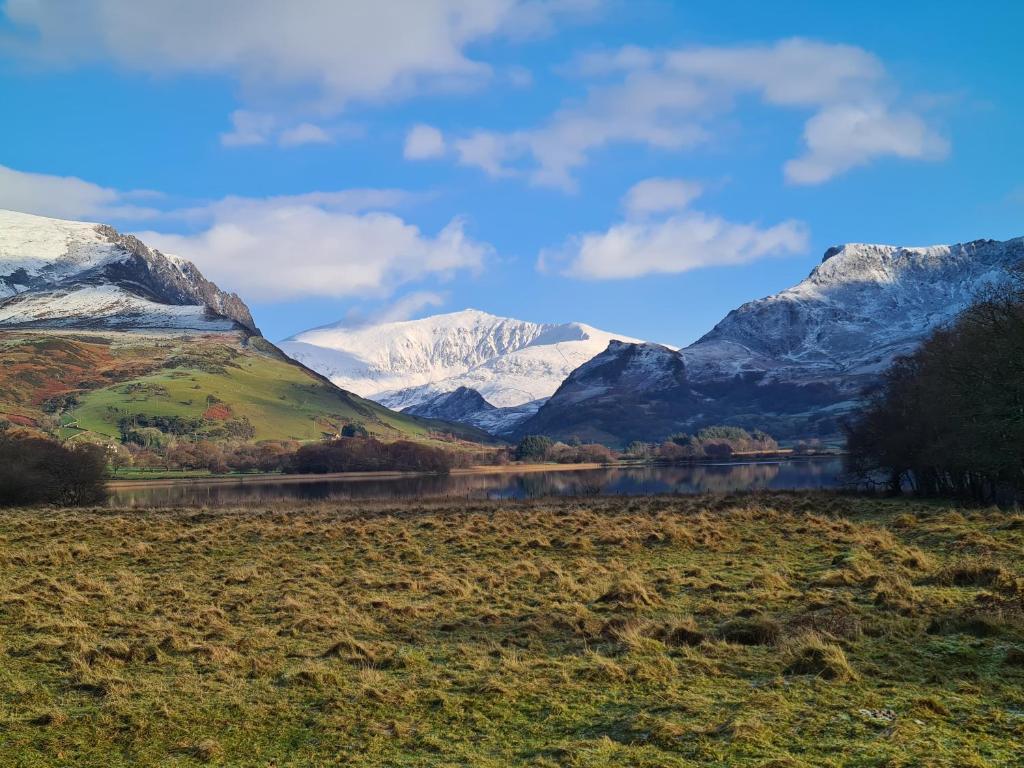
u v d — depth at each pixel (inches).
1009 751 454.3
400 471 7765.8
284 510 2438.5
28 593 1032.8
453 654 742.5
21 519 2046.0
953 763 435.5
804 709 540.1
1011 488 2172.7
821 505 2016.5
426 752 523.8
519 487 4965.6
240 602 997.8
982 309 2191.2
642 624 788.6
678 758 480.1
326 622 866.1
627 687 619.8
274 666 714.8
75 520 1984.5
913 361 3021.7
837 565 1061.1
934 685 572.7
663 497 2637.8
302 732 569.3
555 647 752.3
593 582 1034.7
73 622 869.8
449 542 1519.4
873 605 804.6
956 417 2145.7
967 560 972.6
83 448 3248.0
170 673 713.0
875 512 1784.0
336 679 670.5
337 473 7593.5
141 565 1330.0
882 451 2778.1
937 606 769.6
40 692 656.4
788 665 633.6
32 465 2952.8
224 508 2593.5
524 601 964.0
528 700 604.4
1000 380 1974.7
